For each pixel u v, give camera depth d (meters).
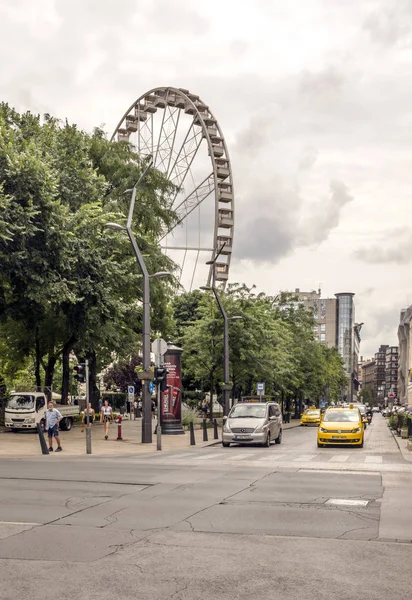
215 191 72.94
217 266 74.56
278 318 75.62
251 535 10.15
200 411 66.75
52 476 17.45
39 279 31.98
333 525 10.97
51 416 27.39
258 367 54.62
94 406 52.84
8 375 60.38
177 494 14.32
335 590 7.29
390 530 10.58
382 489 15.30
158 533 10.24
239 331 52.97
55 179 32.72
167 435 40.09
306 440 38.84
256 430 30.78
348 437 30.62
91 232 35.66
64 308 37.31
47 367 50.69
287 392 77.19
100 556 8.74
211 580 7.66
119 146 47.00
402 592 7.23
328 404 125.50
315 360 80.31
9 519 11.32
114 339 45.62
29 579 7.62
